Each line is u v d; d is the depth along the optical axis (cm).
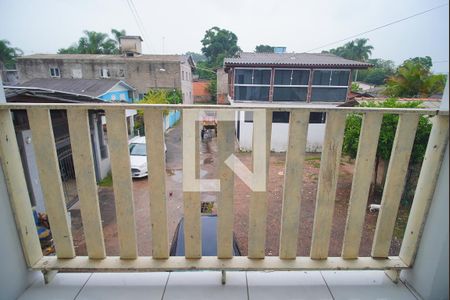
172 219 588
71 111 108
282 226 127
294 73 1202
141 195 704
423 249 124
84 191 120
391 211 126
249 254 133
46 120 109
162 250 131
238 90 1232
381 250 133
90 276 139
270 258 134
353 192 122
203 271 142
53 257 133
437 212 115
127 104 107
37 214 469
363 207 124
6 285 118
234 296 128
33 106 106
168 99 1823
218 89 2438
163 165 115
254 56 1369
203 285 134
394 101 602
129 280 136
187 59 2362
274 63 1167
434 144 113
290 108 109
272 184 798
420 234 125
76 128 110
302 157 116
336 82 1209
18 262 124
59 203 122
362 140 114
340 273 143
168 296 127
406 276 137
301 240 506
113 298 126
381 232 130
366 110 108
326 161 117
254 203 123
